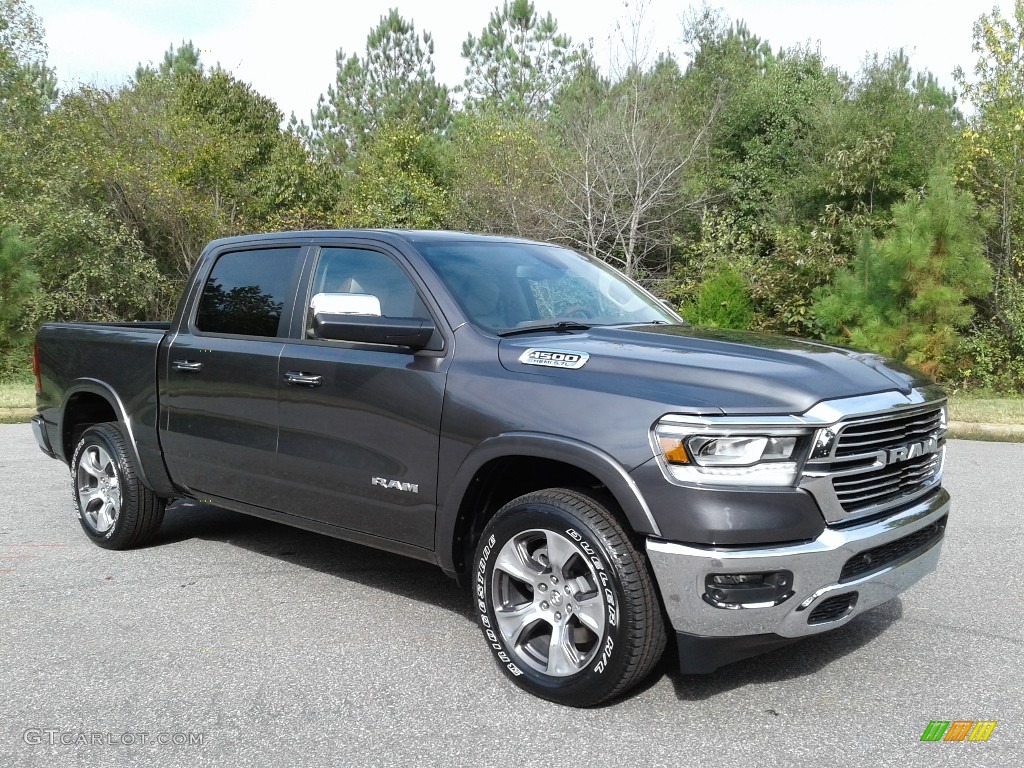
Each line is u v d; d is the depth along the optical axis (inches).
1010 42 647.8
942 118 757.9
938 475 158.6
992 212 591.8
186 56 1491.1
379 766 124.6
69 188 772.0
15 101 847.7
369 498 169.8
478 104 1530.5
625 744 130.6
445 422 155.7
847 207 753.6
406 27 1691.7
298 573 211.3
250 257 204.7
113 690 148.6
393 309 173.2
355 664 159.3
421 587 201.5
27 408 489.7
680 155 754.8
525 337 160.6
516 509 146.6
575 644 144.6
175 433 209.5
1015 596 195.0
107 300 722.8
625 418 134.8
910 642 169.2
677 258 785.6
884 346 522.3
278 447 185.5
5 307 628.7
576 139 762.2
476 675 154.9
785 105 855.1
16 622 179.2
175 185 820.6
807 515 129.6
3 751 128.6
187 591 198.1
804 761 125.7
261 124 1171.3
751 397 131.3
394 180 892.0
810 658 161.8
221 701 144.6
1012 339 579.5
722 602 128.2
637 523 131.9
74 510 271.6
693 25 992.9
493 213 780.0
